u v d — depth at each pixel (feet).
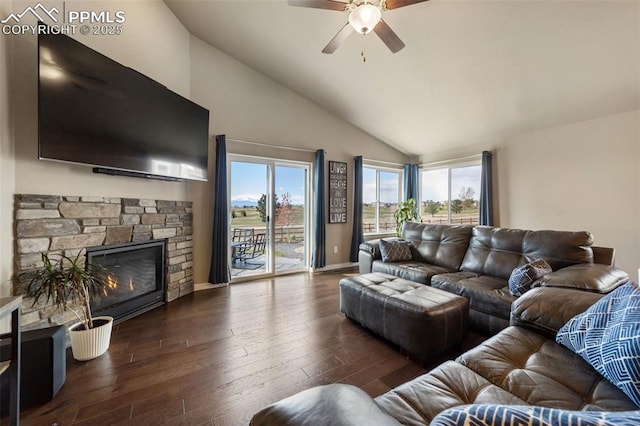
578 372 3.58
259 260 13.88
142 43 9.16
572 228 11.96
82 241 7.28
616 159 10.78
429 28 9.14
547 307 4.61
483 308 7.46
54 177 6.68
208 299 10.55
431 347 6.11
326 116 15.80
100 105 7.10
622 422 1.48
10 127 5.89
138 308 9.04
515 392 3.26
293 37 10.86
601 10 7.26
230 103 12.62
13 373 4.23
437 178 18.37
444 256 10.61
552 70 9.44
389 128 16.44
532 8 7.70
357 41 10.36
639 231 10.32
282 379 5.68
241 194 13.28
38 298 6.11
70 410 4.75
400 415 2.91
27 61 6.24
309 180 15.35
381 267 11.18
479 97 11.85
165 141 9.10
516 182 13.87
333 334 7.68
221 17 10.55
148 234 9.36
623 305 3.53
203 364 6.17
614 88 9.57
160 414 4.69
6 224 5.78
